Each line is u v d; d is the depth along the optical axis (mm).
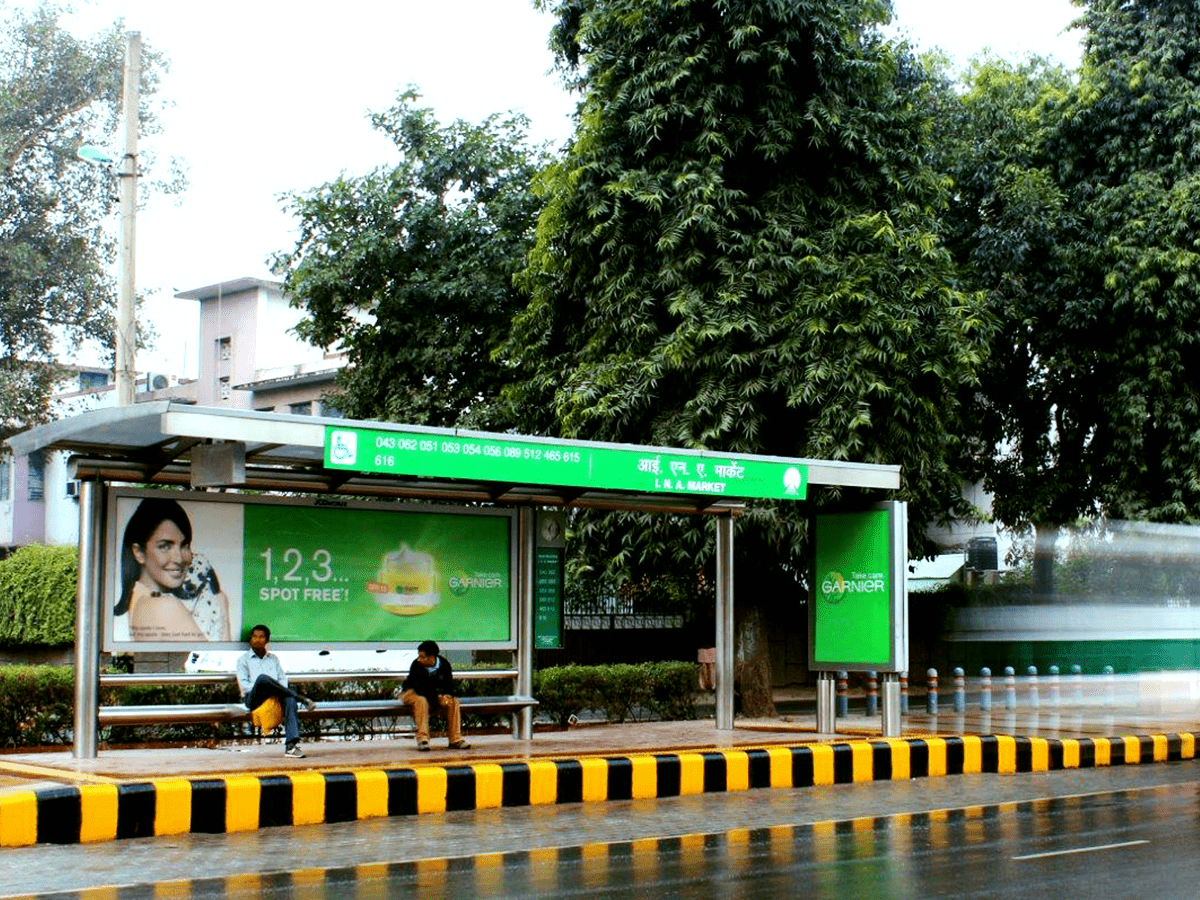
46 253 30562
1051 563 25891
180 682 13016
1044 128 24828
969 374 19266
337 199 24453
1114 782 14492
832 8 19094
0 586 33812
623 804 12453
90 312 30688
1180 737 17422
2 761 12398
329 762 12453
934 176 20328
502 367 23703
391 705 13750
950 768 15266
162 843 10055
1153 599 23891
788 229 18672
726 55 18938
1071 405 25766
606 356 19156
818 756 14227
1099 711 21516
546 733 16703
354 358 25484
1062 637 25344
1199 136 23422
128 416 11234
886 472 15602
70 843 10008
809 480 14922
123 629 12867
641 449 13578
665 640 28438
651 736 15867
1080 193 24484
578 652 26984
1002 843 9953
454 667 17297
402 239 24281
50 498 47250
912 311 18422
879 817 11516
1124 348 23688
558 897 7871
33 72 30312
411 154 24469
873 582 16031
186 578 13227
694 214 18188
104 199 31000
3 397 29328
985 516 26641
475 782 12039
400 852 9656
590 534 19719
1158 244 23062
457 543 14852
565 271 19859
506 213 23922
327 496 14703
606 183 19016
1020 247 23516
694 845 9930
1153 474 24484
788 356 18062
